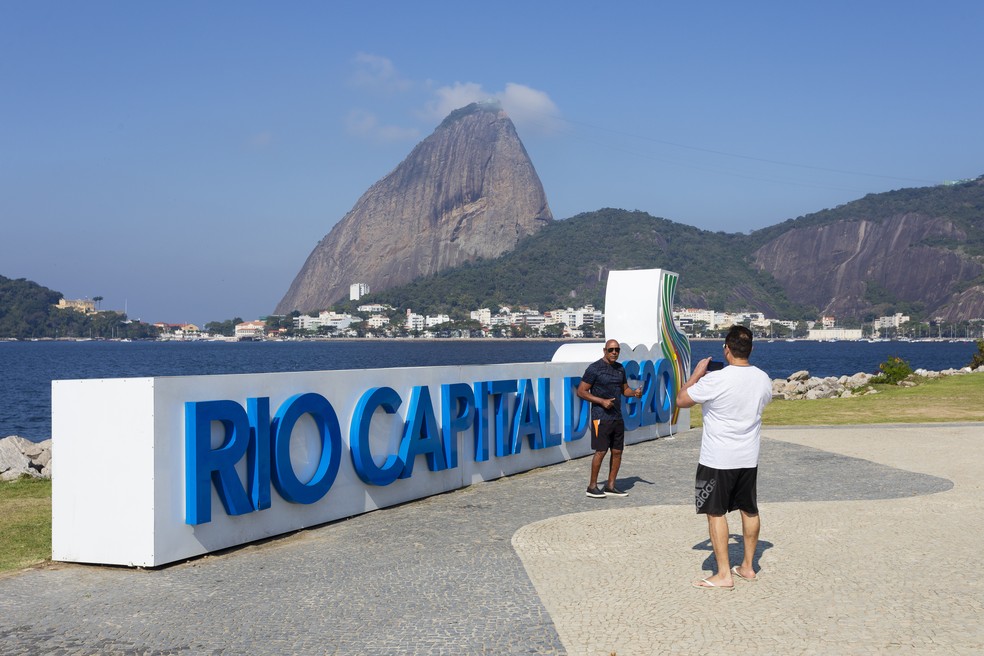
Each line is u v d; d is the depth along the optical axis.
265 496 8.03
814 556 7.13
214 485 7.62
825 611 5.65
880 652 4.89
